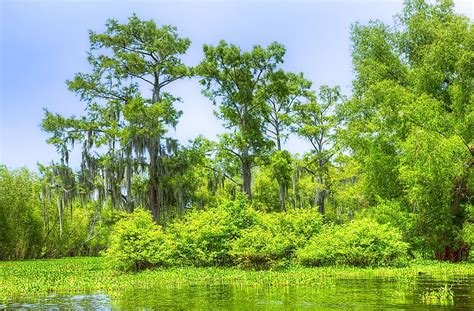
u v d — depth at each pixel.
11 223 46.78
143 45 40.66
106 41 39.78
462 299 11.89
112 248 23.06
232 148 42.81
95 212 42.84
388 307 10.78
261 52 42.91
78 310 11.45
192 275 19.70
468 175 26.36
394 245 22.14
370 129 29.97
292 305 11.39
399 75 32.19
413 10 31.91
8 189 46.72
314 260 22.70
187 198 37.28
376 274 18.98
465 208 26.62
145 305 12.02
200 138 41.16
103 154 35.78
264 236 22.02
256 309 10.90
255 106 45.22
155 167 36.34
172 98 41.16
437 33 28.58
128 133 34.75
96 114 38.44
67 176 35.97
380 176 28.97
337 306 11.06
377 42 32.38
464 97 27.02
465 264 23.72
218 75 43.09
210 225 23.69
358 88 34.22
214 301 12.46
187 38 41.28
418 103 26.59
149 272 21.89
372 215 28.05
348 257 22.44
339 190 44.44
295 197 45.00
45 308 11.93
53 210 49.41
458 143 24.91
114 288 16.53
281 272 20.16
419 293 13.11
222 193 43.75
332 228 24.08
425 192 25.98
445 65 28.16
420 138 25.58
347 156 43.75
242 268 22.19
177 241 23.73
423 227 26.92
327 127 46.19
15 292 16.00
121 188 35.53
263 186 52.91
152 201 37.16
